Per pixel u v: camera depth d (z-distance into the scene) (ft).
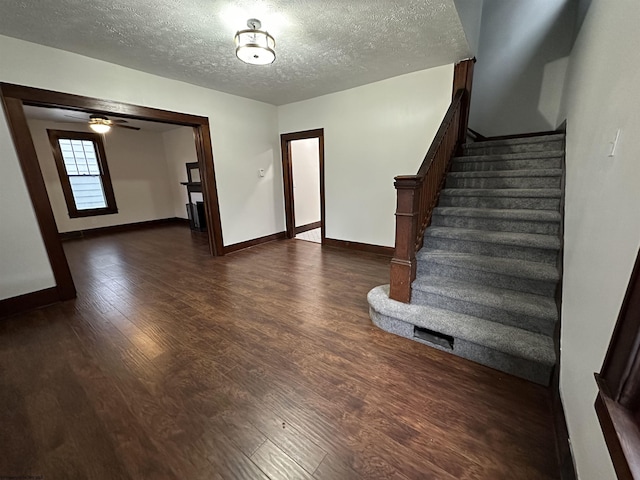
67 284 9.35
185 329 7.54
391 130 12.73
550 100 13.79
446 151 9.82
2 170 7.98
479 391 5.25
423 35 8.20
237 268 12.46
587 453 3.03
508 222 7.86
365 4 6.55
